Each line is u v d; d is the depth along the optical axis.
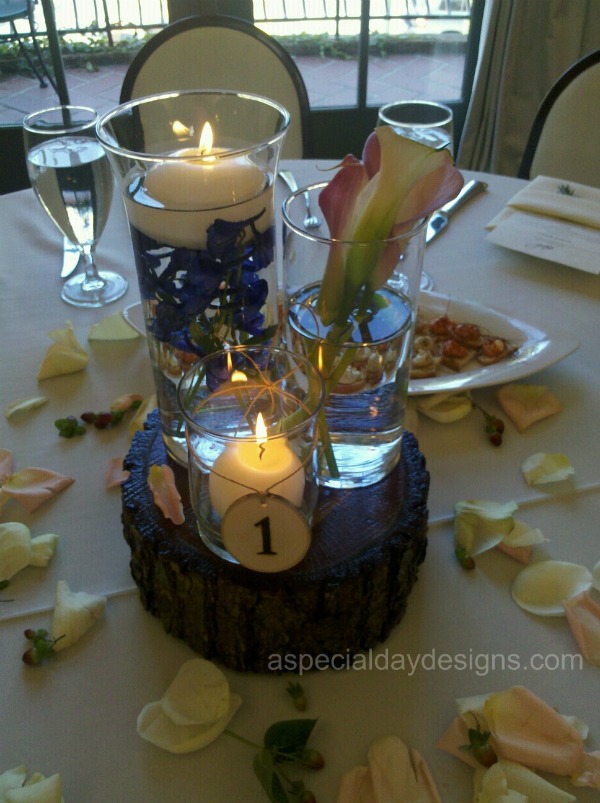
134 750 0.55
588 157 1.47
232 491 0.53
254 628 0.58
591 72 1.44
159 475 0.64
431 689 0.59
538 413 0.83
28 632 0.61
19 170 2.61
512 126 2.38
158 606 0.62
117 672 0.60
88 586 0.67
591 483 0.76
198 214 0.53
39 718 0.57
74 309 1.02
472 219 1.20
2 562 0.66
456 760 0.54
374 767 0.53
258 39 1.50
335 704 0.58
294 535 0.54
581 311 1.00
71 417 0.83
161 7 2.52
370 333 0.58
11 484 0.75
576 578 0.65
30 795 0.49
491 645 0.62
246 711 0.58
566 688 0.59
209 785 0.53
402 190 0.50
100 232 1.02
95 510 0.74
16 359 0.93
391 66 2.69
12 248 1.16
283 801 0.50
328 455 0.63
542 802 0.50
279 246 1.11
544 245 1.08
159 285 0.57
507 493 0.75
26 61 2.48
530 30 2.18
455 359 0.88
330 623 0.58
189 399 0.56
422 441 0.82
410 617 0.64
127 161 0.56
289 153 1.59
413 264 0.59
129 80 1.50
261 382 0.57
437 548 0.70
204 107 0.67
